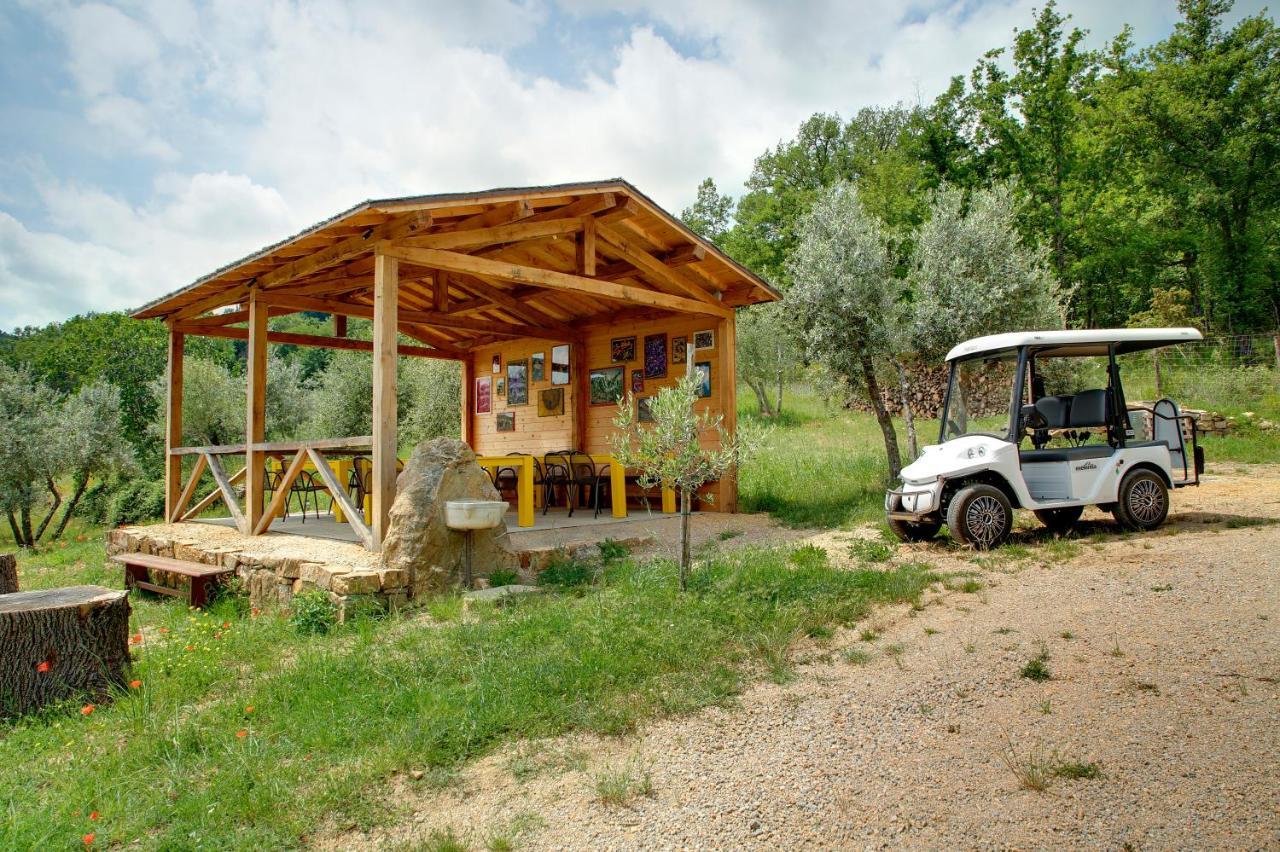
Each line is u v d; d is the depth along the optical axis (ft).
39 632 13.42
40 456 47.73
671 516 31.96
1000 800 8.31
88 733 12.18
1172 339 24.17
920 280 39.50
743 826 8.21
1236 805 7.73
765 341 73.26
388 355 21.33
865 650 13.89
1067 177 88.58
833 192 38.17
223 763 10.35
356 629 17.46
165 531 31.09
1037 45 85.30
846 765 9.49
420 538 19.63
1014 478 22.44
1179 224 90.94
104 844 8.41
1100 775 8.64
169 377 34.60
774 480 40.65
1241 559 17.76
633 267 30.91
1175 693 10.66
